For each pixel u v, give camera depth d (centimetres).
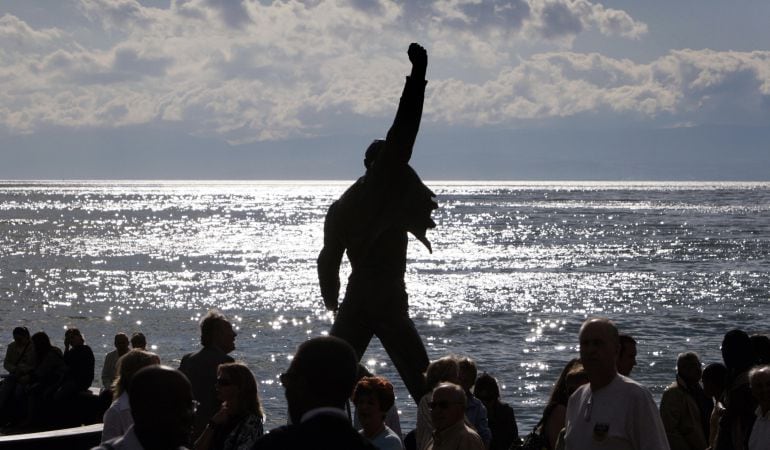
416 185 1241
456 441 929
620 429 802
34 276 8731
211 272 9212
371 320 1276
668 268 9562
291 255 11225
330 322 5934
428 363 1280
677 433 1361
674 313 6303
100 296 7262
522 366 4416
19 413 1975
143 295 7344
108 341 5119
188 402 580
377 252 1267
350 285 1286
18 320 5959
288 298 7175
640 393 808
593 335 813
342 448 555
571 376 990
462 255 11344
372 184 1228
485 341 5234
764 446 1052
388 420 1116
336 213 1269
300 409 576
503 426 1380
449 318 6116
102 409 1853
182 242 13388
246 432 964
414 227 1248
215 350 1188
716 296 7219
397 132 1204
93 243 13138
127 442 575
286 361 4503
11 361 2050
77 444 1409
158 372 577
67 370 1888
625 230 16100
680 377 1395
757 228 16562
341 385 574
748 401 1146
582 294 7400
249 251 11819
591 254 11362
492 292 7562
